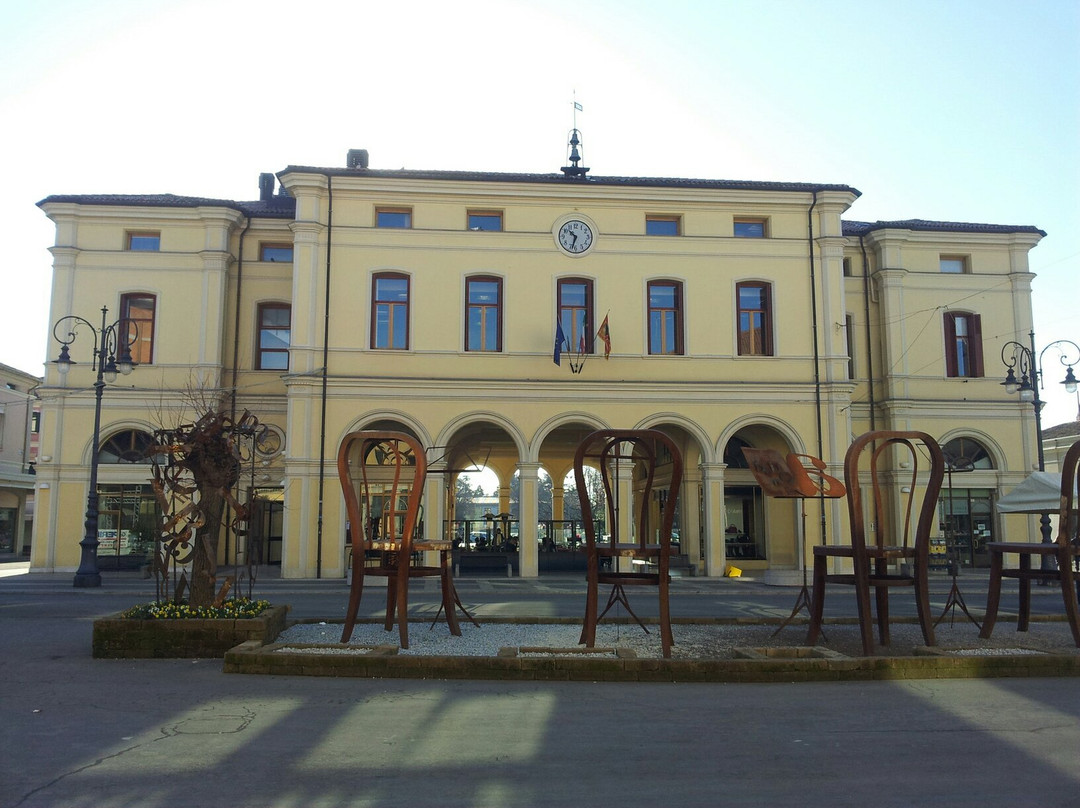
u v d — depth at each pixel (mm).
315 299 25203
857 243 30438
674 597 20688
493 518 32781
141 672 8555
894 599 20797
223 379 28016
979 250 30156
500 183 25953
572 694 7551
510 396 25391
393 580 11562
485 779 5242
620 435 9633
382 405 25016
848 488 10047
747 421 26000
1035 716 6863
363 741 6031
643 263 26359
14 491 44188
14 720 6590
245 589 21172
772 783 5203
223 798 4863
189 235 28000
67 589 21156
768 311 26812
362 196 25828
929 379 29328
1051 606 18047
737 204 26828
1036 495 14914
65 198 27375
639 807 4781
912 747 5980
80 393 26969
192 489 10938
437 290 25672
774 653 9055
